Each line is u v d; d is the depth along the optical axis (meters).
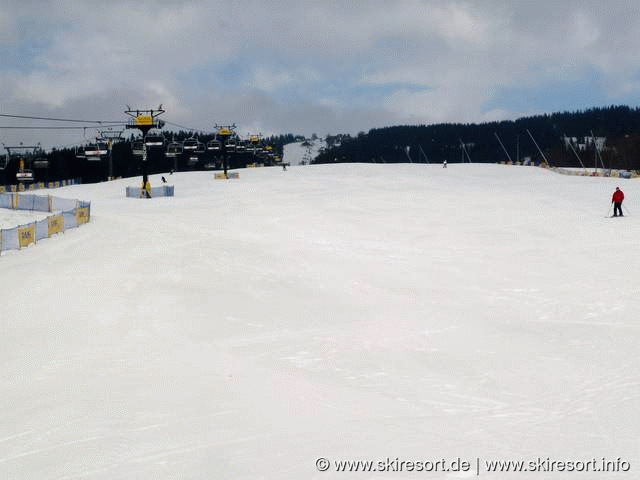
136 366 11.82
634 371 10.91
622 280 19.77
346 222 37.62
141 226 34.03
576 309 16.31
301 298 18.17
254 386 10.49
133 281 19.81
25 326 15.00
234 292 18.66
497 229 33.31
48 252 25.53
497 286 19.84
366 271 22.61
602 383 10.33
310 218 39.69
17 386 10.81
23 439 8.44
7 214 40.25
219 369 11.60
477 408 9.24
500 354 12.37
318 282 20.50
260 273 21.62
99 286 19.12
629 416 8.65
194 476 6.95
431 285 20.23
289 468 6.98
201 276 20.73
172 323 15.30
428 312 16.53
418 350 12.80
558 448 7.46
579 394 9.80
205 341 13.74
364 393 10.07
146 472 7.14
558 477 6.59
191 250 25.66
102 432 8.49
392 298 18.34
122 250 25.59
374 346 13.19
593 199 47.69
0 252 25.39
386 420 8.68
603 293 18.09
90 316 15.88
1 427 8.94
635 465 6.92
